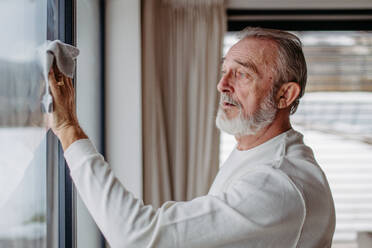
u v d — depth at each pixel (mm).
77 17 1546
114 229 844
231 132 1114
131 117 2318
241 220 859
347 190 2873
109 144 2322
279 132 1105
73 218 1414
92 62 1928
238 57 1082
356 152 2838
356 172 2852
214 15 2551
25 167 849
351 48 2793
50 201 1143
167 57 2559
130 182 2338
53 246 1198
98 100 2141
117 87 2311
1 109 729
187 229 847
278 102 1082
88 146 892
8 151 760
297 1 2699
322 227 957
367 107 2811
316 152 2846
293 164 991
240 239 873
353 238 2906
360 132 2826
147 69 2482
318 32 2783
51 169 1147
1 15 735
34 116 892
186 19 2545
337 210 2898
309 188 948
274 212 885
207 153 2549
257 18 2740
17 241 840
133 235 835
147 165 2504
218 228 858
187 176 2572
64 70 901
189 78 2561
